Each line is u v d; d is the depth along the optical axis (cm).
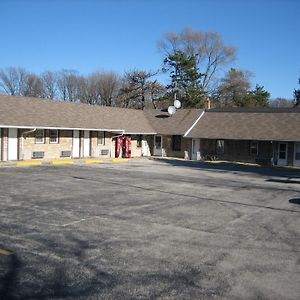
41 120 2920
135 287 639
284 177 2514
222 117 3925
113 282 656
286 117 3638
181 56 6191
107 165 2845
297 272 732
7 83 6906
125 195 1524
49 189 1598
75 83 7281
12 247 818
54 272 690
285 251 862
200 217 1173
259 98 6769
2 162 2588
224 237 957
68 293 609
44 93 7194
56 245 842
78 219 1082
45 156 3011
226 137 3591
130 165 2928
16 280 650
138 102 6475
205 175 2436
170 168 2816
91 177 2067
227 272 720
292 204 1480
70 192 1544
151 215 1171
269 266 760
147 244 873
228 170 2875
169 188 1772
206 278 688
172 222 1091
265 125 3603
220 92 6981
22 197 1391
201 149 3800
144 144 4003
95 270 707
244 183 2103
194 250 844
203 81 6788
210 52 6694
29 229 962
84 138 3325
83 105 3581
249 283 672
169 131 3900
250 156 3584
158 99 6366
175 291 629
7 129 2730
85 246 841
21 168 2388
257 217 1211
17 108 2908
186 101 6150
